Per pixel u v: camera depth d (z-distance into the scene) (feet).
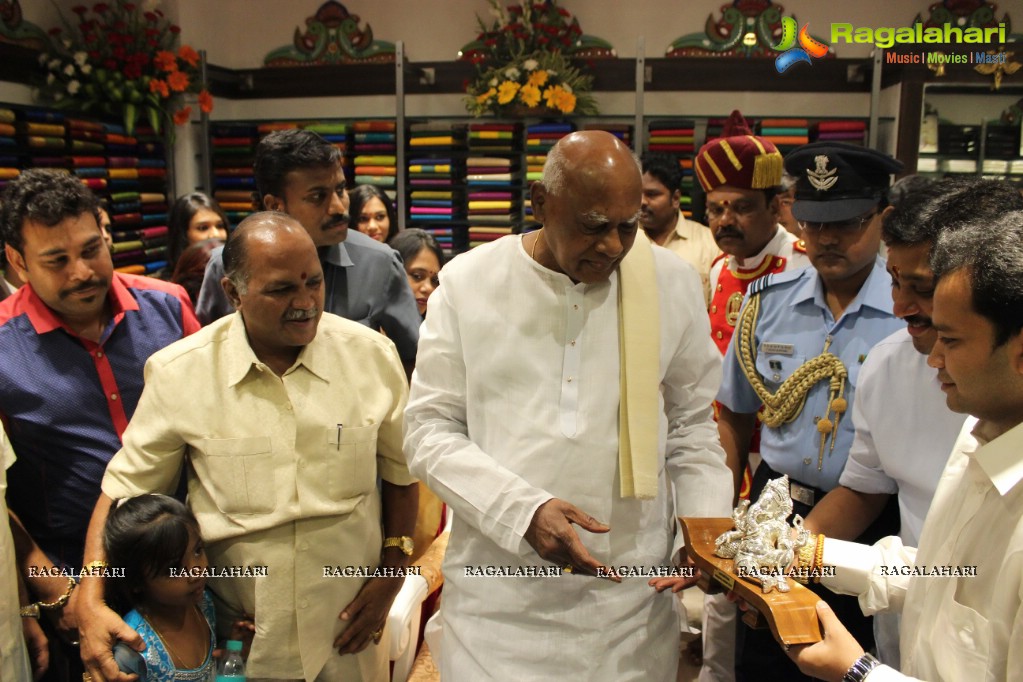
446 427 4.99
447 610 5.21
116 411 6.26
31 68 14.48
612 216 4.18
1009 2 15.62
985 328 3.28
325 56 18.51
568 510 4.35
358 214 12.09
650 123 15.93
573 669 4.84
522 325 4.77
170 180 16.83
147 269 16.20
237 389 5.25
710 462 5.19
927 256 4.55
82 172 14.11
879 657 5.99
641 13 17.12
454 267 5.03
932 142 15.33
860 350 6.45
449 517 8.54
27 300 6.10
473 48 17.90
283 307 4.99
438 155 16.69
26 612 5.82
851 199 6.13
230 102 18.63
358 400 5.45
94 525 5.33
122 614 5.30
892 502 6.35
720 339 9.20
